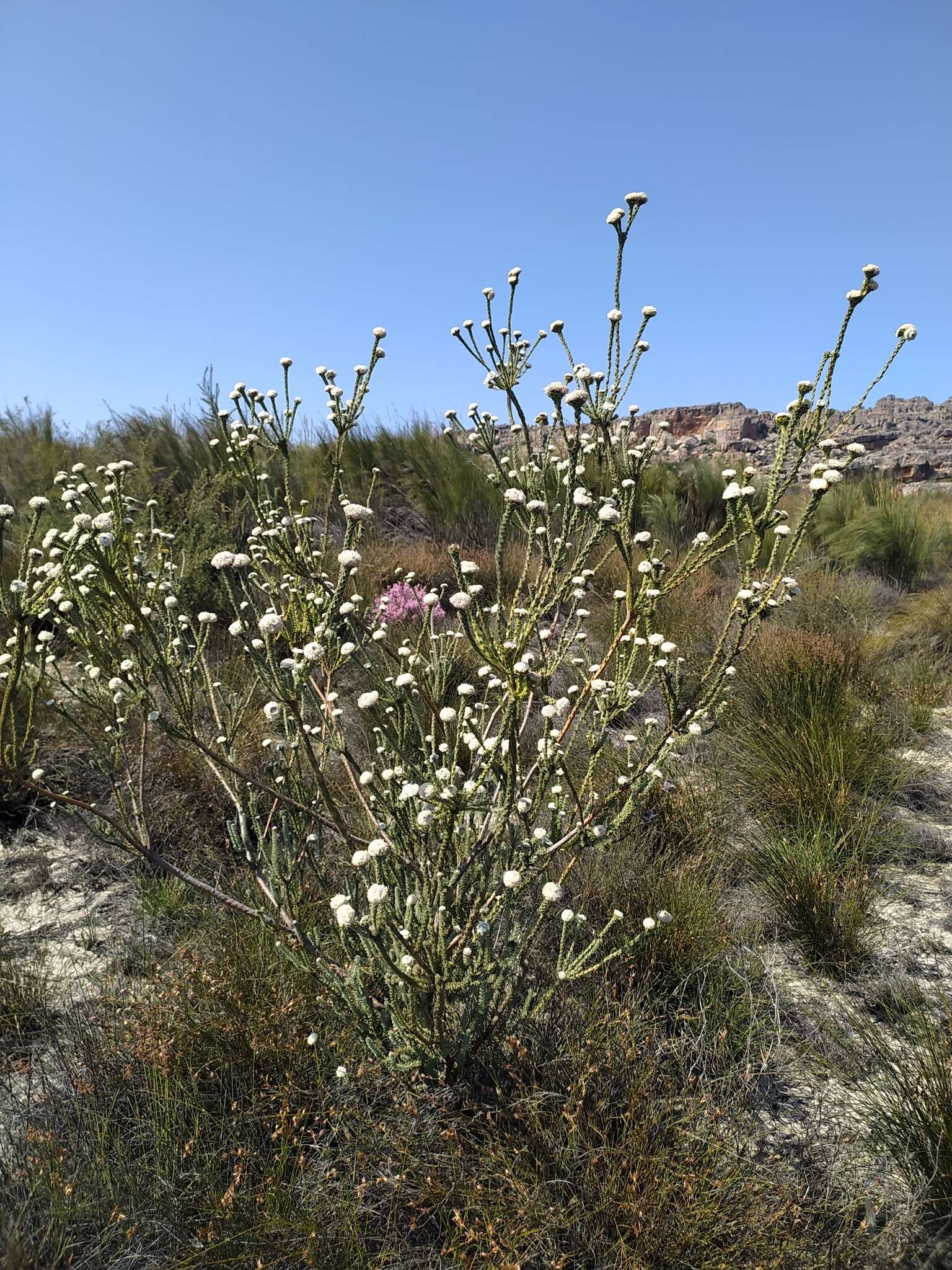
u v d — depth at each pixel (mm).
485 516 8367
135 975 2434
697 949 2455
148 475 6211
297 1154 1843
